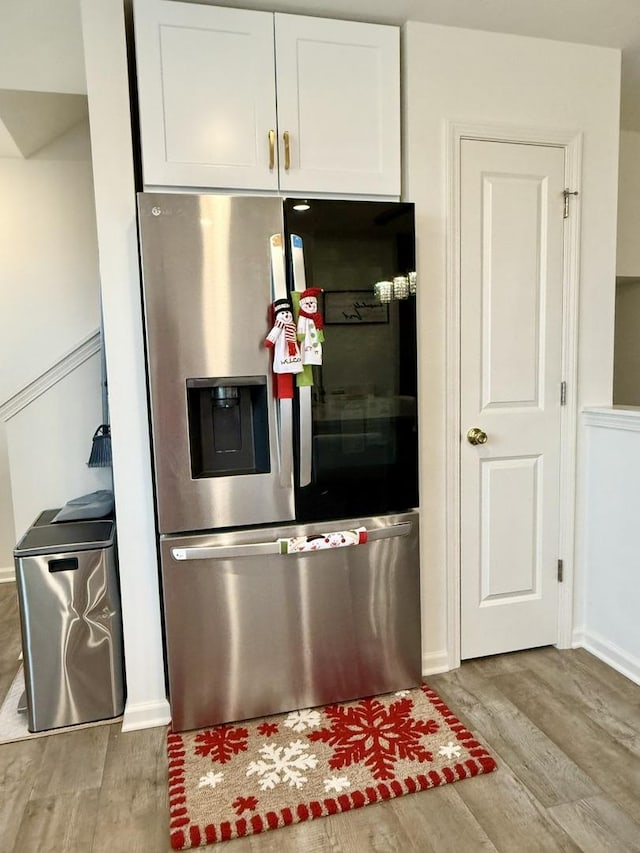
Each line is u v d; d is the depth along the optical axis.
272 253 1.79
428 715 1.95
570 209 2.25
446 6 1.91
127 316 1.84
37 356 3.18
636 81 2.49
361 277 1.90
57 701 1.93
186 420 1.79
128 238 1.82
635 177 3.14
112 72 1.76
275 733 1.88
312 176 1.94
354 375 1.93
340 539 1.92
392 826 1.50
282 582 1.92
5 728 1.96
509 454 2.27
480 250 2.16
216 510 1.84
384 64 1.97
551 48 2.17
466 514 2.24
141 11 1.74
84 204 3.16
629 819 1.51
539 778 1.66
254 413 1.91
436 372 2.14
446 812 1.55
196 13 1.78
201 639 1.88
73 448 2.72
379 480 2.00
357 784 1.63
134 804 1.60
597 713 1.96
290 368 1.78
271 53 1.86
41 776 1.71
